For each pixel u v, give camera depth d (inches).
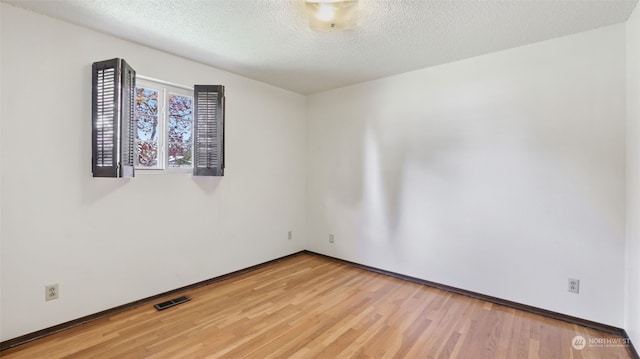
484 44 104.6
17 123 82.9
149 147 113.2
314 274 141.3
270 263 156.0
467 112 117.8
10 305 82.3
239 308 105.9
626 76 89.0
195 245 124.2
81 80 93.6
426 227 129.3
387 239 141.7
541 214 103.2
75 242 93.3
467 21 88.5
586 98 95.3
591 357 79.4
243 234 142.6
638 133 79.5
